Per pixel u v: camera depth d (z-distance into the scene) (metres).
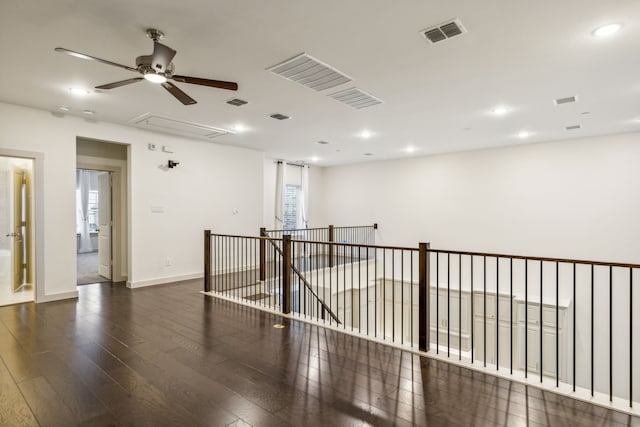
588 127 5.74
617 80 3.74
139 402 2.35
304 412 2.25
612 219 6.23
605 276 6.29
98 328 3.82
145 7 2.47
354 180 10.05
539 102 4.48
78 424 2.11
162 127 5.79
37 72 3.57
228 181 7.22
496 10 2.48
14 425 2.09
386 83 3.86
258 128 5.87
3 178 5.30
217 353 3.17
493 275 7.50
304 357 3.10
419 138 6.62
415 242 8.77
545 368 6.38
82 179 11.25
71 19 2.61
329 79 3.75
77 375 2.73
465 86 3.95
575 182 6.59
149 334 3.65
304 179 9.98
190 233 6.58
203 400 2.38
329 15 2.57
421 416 2.21
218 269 6.97
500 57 3.22
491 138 6.60
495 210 7.52
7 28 2.73
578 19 2.58
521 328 6.73
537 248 6.98
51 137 4.93
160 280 6.13
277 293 6.05
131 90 4.08
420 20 2.62
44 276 4.90
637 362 6.03
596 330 6.36
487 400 2.40
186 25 2.71
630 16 2.54
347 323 7.64
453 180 8.15
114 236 6.30
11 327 3.85
